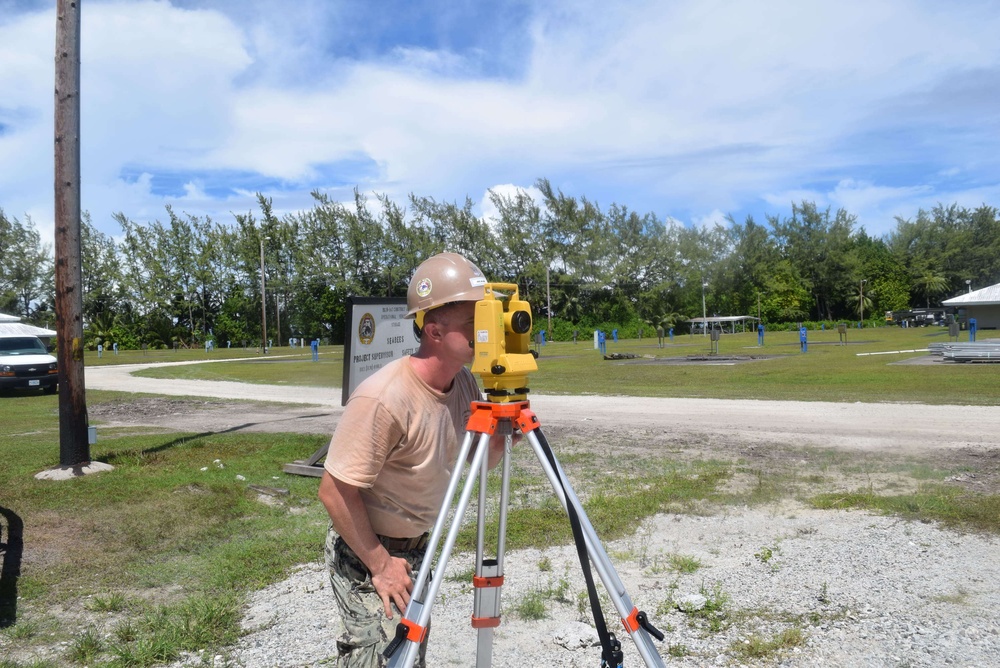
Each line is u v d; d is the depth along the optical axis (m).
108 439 11.45
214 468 8.93
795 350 34.31
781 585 4.64
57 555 5.78
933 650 3.66
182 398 19.20
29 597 4.93
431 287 2.41
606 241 86.62
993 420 11.52
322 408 16.33
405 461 2.41
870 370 20.70
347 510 2.31
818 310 107.69
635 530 6.05
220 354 51.78
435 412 2.45
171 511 6.90
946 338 42.53
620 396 17.00
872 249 105.44
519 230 85.62
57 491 7.71
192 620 4.39
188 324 82.06
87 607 4.75
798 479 7.77
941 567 4.86
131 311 80.50
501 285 2.51
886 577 4.71
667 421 12.57
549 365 28.73
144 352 58.91
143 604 4.78
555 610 4.37
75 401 8.63
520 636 4.02
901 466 8.28
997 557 5.03
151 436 11.79
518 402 2.44
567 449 10.08
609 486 7.73
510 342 2.51
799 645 3.77
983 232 108.88
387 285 83.88
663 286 88.88
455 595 4.71
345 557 2.51
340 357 42.81
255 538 6.24
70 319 8.59
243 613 4.57
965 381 17.31
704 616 4.19
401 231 82.12
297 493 7.76
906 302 103.50
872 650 3.69
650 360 30.75
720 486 7.53
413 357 2.46
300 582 5.12
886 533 5.69
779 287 98.69
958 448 9.29
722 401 15.41
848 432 10.86
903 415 12.43
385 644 2.39
